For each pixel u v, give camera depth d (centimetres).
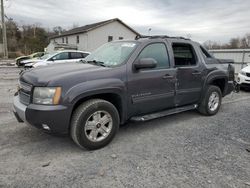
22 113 321
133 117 394
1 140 367
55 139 376
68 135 354
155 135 405
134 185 258
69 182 261
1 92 757
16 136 384
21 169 285
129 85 365
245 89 913
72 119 322
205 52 518
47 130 311
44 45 4862
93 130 338
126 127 443
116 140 380
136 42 403
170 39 441
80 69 346
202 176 279
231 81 577
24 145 352
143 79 381
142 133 414
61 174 276
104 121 347
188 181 268
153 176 276
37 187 250
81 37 3325
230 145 370
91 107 327
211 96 520
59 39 4188
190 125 462
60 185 255
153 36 426
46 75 323
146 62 359
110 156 324
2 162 300
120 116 375
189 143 373
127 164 303
